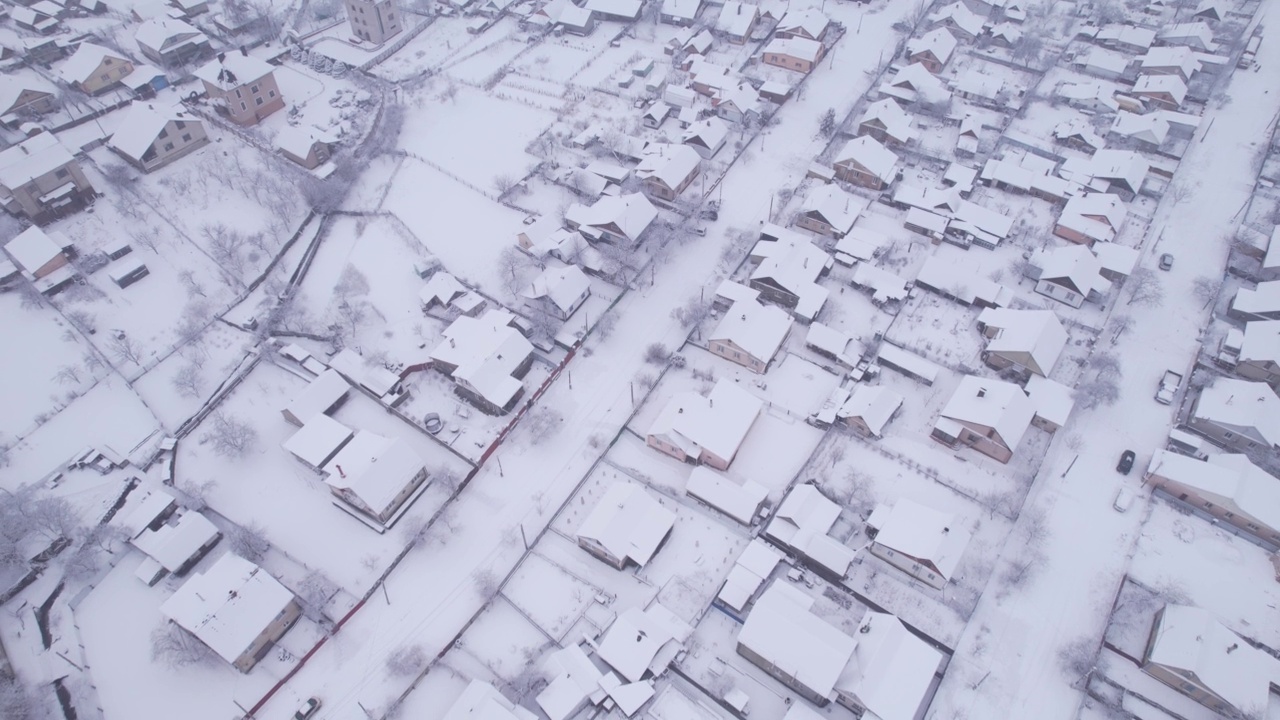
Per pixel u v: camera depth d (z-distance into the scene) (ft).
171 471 244.22
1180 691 195.72
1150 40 432.25
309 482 243.81
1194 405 258.78
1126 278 303.89
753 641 194.70
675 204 335.88
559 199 342.64
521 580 220.02
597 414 261.24
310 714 193.77
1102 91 395.34
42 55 419.33
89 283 301.43
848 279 304.91
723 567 222.07
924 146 372.58
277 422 260.42
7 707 186.29
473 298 295.89
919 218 324.60
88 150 363.97
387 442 237.86
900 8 478.18
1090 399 257.96
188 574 222.69
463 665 202.69
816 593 215.92
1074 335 284.41
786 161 363.35
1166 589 214.90
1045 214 336.08
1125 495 234.79
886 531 218.18
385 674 200.85
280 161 358.64
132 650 206.59
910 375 270.87
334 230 332.60
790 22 442.50
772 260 296.10
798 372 273.54
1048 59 427.33
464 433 255.50
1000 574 219.20
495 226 330.54
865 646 193.57
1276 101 399.24
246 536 221.46
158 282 304.09
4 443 251.19
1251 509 222.69
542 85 416.87
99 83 395.55
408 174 358.84
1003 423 238.07
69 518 228.43
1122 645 205.26
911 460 246.47
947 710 193.26
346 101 404.16
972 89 398.62
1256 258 313.12
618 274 304.09
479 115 395.55
